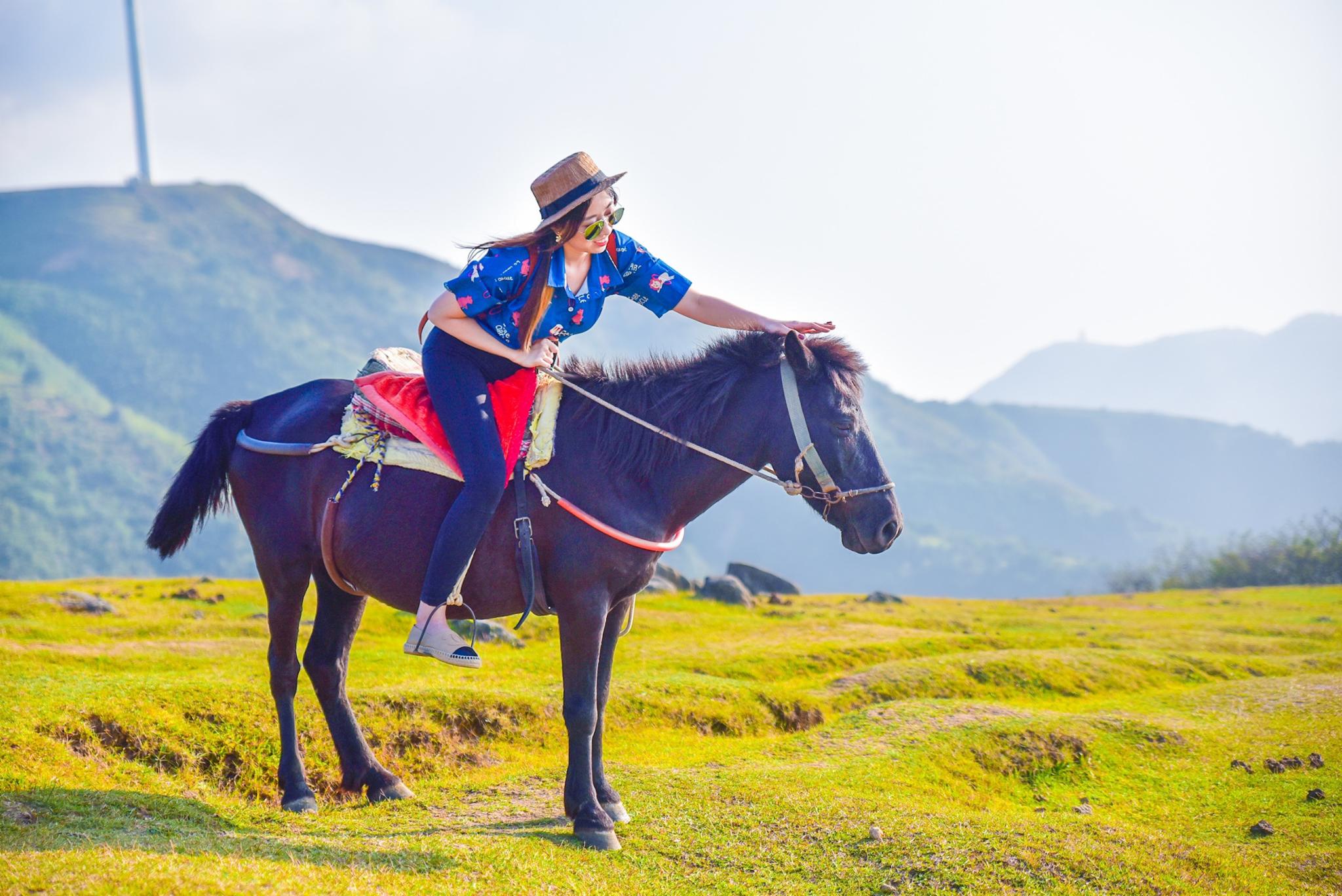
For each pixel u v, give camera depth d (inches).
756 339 247.8
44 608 596.4
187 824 230.5
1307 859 281.4
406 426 241.9
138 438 7706.7
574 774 239.1
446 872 203.8
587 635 234.4
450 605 235.3
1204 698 493.7
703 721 421.7
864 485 242.1
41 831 209.2
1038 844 247.9
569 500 234.2
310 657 271.9
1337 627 784.3
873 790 317.7
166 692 334.0
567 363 254.1
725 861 234.7
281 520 259.0
